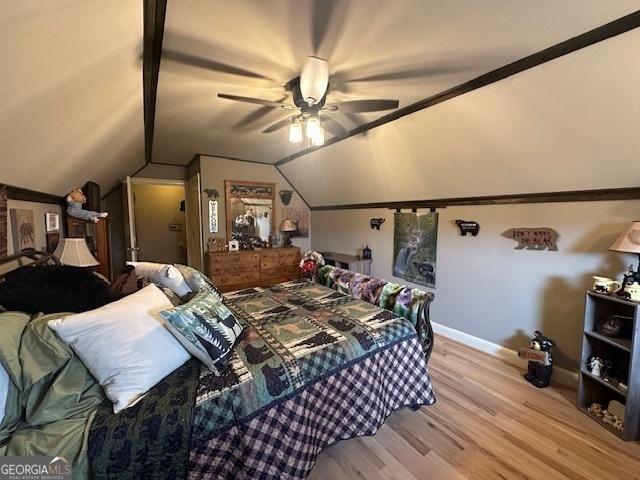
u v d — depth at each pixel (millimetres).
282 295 2572
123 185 4527
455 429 1834
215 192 4547
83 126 1766
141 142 3221
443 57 1744
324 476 1509
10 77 952
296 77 1991
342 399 1584
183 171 5219
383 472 1531
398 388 1840
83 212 2518
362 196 4301
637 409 1715
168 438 1100
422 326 2070
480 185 2812
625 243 1768
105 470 1007
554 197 2365
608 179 2025
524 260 2607
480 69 1857
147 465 1065
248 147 3949
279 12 1377
